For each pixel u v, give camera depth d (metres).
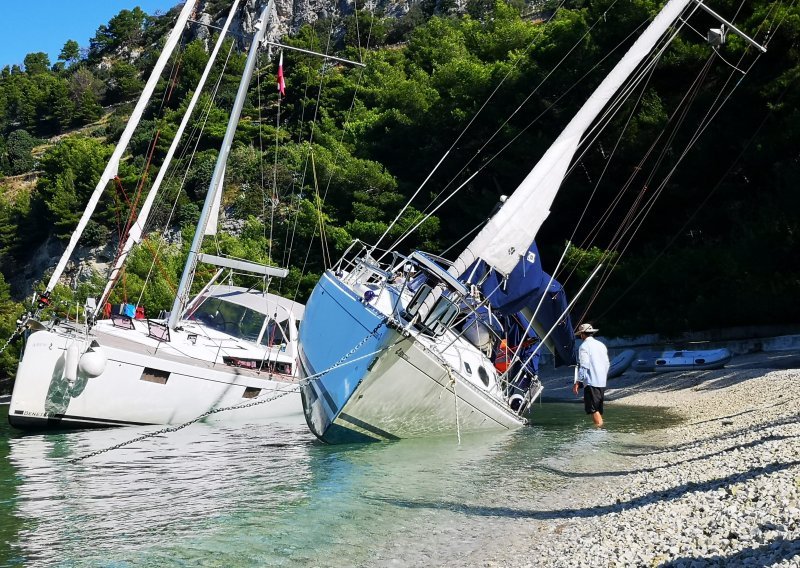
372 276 15.40
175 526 7.66
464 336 14.96
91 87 140.00
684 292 28.86
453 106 41.44
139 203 70.19
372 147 48.44
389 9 134.25
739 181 31.67
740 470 8.12
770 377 18.70
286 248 44.34
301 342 14.73
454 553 6.57
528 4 107.19
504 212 12.84
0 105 134.50
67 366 15.43
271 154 69.31
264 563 6.42
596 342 15.06
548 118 36.94
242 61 94.81
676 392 20.97
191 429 16.42
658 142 31.30
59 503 8.79
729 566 4.88
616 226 34.88
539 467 10.55
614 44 33.38
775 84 27.39
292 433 15.52
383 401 12.45
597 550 5.94
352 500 8.70
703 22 31.25
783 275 25.36
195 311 20.31
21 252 80.94
